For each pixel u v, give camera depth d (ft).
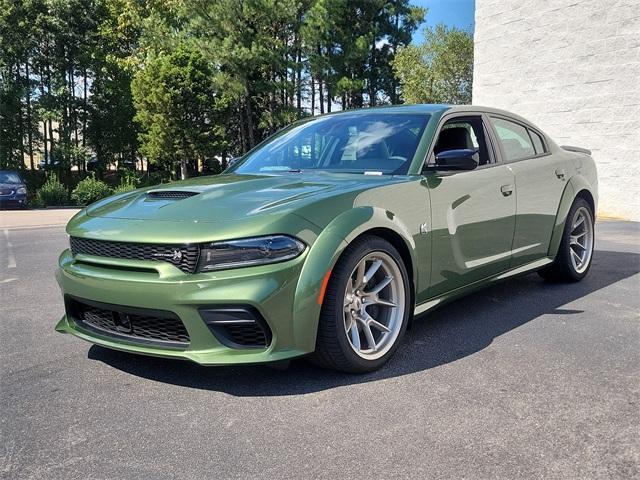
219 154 112.47
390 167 11.81
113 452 7.41
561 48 39.37
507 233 13.57
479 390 9.20
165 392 9.32
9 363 10.77
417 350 11.14
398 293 10.61
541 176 14.90
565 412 8.40
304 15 105.91
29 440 7.76
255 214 9.10
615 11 35.94
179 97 104.06
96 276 9.38
